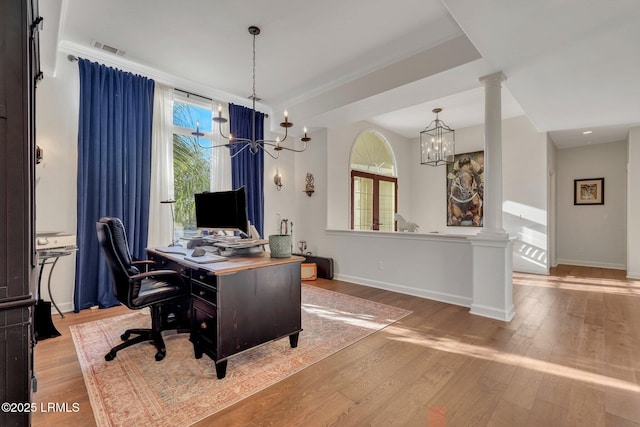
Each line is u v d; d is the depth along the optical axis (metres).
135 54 3.42
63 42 3.16
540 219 5.50
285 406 1.71
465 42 2.92
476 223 6.34
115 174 3.43
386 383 1.95
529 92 3.50
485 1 2.00
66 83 3.27
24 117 1.15
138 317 3.09
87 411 1.66
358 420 1.60
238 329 2.04
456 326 2.93
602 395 1.82
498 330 2.82
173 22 2.85
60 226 3.22
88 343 2.50
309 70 3.80
